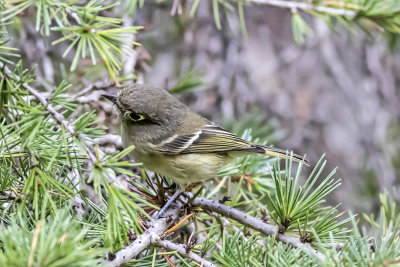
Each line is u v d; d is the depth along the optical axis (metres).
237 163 8.60
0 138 5.77
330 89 14.58
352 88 13.95
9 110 5.39
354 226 4.97
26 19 10.49
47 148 5.54
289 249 5.54
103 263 4.53
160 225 6.11
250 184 8.38
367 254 4.66
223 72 13.15
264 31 14.68
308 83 14.38
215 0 8.55
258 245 6.14
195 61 13.36
